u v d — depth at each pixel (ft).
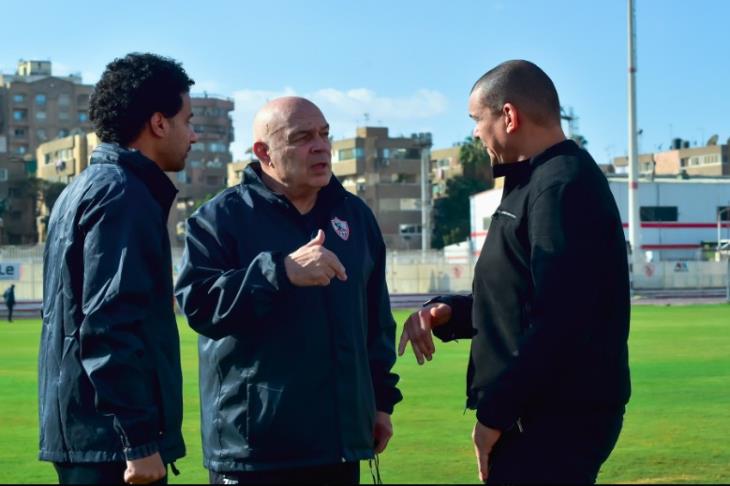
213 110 426.92
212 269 14.96
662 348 64.85
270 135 15.25
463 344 71.41
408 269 184.34
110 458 13.29
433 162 451.94
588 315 13.39
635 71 162.71
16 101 476.13
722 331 81.76
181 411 14.26
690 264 176.96
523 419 14.11
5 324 116.47
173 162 15.01
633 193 170.40
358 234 15.78
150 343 13.74
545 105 14.51
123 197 13.58
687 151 497.46
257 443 14.75
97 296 13.20
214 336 14.64
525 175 14.32
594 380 13.88
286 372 14.75
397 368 53.83
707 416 35.17
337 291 15.14
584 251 13.42
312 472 15.03
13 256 180.86
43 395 13.82
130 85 14.43
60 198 14.35
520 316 14.20
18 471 26.61
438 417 35.50
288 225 15.31
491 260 14.48
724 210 229.86
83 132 463.01
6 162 388.57
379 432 16.24
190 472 26.35
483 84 14.82
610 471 25.71
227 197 15.49
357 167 373.61
